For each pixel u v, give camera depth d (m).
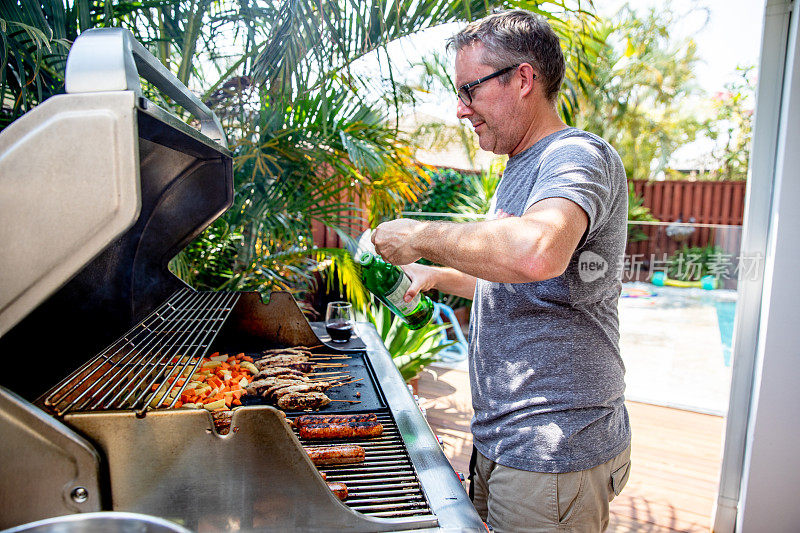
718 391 4.15
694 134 11.43
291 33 2.06
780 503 2.16
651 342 5.57
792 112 1.98
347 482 1.00
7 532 0.52
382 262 1.54
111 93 0.75
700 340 5.68
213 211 1.61
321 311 4.21
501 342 1.26
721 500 2.37
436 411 3.55
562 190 0.99
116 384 1.02
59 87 1.86
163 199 1.58
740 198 8.14
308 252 2.93
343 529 0.85
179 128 0.99
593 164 1.06
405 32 2.26
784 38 2.09
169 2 2.19
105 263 1.39
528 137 1.29
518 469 1.23
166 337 1.46
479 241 0.97
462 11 2.25
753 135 2.18
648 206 8.68
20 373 1.02
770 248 2.12
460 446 3.08
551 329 1.20
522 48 1.20
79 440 0.78
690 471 2.88
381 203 3.06
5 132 0.76
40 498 0.78
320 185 2.89
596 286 1.18
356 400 1.44
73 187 0.76
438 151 7.30
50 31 1.69
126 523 0.54
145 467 0.82
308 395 1.38
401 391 1.50
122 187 0.76
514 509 1.24
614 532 2.37
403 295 1.54
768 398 2.12
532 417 1.21
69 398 0.99
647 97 11.05
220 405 1.27
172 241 1.68
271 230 2.83
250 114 2.54
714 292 8.19
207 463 0.83
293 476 0.84
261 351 1.85
